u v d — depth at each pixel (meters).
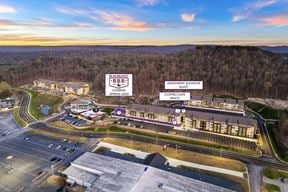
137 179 58.19
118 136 94.81
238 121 93.94
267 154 79.69
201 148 83.75
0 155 78.31
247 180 63.97
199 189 54.84
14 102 150.75
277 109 121.38
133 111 112.38
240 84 164.62
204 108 130.75
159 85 174.12
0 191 59.38
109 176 59.94
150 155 75.50
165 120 105.94
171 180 58.09
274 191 59.44
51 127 106.44
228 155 78.56
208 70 188.12
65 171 65.31
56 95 167.88
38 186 61.31
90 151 81.31
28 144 87.44
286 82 156.50
